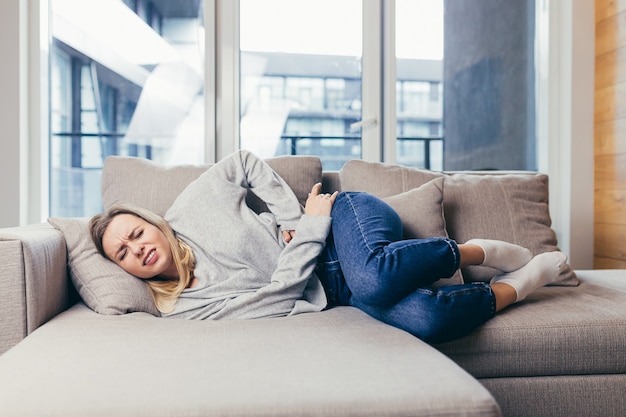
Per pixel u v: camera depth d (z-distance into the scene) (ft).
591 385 4.27
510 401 4.21
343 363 3.14
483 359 4.19
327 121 8.70
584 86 8.71
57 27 8.11
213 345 3.49
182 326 4.04
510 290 4.60
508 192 6.05
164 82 8.27
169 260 4.88
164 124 8.29
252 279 4.88
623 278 6.01
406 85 8.77
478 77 9.11
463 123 9.04
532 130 9.21
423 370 3.02
